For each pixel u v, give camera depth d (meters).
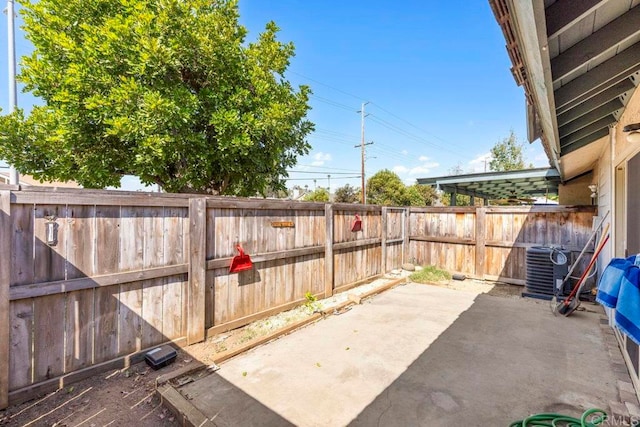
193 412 2.23
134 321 3.01
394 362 3.09
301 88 7.75
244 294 4.02
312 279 5.09
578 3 1.55
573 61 1.98
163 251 3.22
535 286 5.47
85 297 2.69
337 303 5.01
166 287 3.25
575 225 5.74
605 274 2.02
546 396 2.49
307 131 8.10
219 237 3.74
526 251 5.78
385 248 7.09
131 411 2.33
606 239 4.44
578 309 4.71
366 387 2.64
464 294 5.68
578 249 5.60
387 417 2.25
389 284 6.13
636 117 2.78
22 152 5.68
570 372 2.87
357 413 2.29
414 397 2.50
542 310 4.74
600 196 5.61
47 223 2.48
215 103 6.22
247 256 3.93
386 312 4.66
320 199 26.22
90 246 2.72
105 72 5.46
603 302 1.96
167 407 2.37
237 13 7.10
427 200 26.56
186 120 5.51
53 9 5.92
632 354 2.70
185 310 3.41
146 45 5.12
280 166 8.07
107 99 5.19
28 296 2.35
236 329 3.87
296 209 4.77
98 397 2.47
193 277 3.42
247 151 6.38
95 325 2.75
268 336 3.61
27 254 2.37
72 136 5.53
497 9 1.50
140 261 3.04
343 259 5.86
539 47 1.56
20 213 2.35
